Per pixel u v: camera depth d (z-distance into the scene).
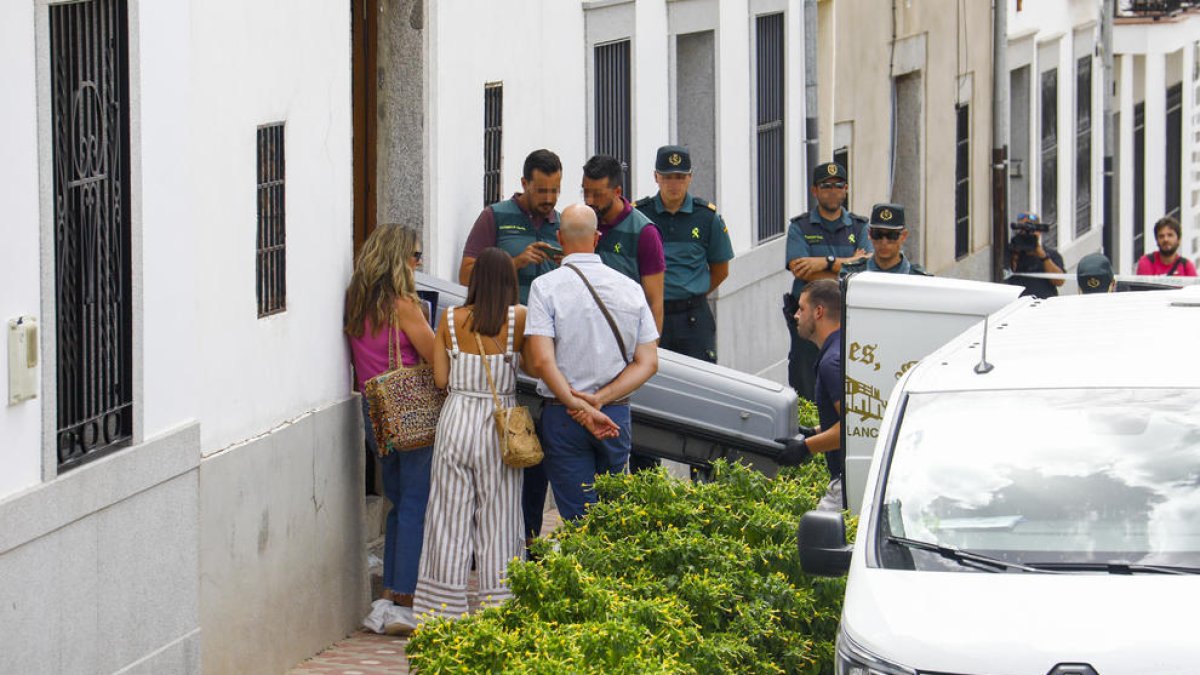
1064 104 40.62
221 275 12.26
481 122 16.91
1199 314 11.38
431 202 15.77
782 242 25.41
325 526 13.85
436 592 13.66
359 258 14.16
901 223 18.58
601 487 12.29
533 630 9.80
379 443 13.98
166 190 11.48
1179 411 9.95
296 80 13.46
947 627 8.82
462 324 13.57
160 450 11.32
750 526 11.73
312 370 13.71
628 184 20.73
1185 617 8.66
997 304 13.28
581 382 13.98
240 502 12.43
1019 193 38.50
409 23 15.61
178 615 11.59
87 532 10.48
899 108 31.88
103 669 10.68
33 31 9.88
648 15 21.03
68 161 10.44
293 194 13.41
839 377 13.63
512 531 13.68
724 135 23.28
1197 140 50.88
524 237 15.77
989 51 35.84
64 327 10.45
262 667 12.79
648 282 15.95
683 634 10.25
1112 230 46.94
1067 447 9.85
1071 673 8.50
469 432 13.50
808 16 26.12
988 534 9.49
